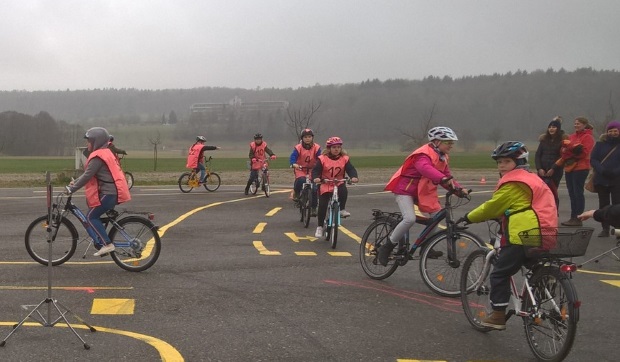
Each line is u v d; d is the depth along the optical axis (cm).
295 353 538
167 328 602
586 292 763
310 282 801
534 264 547
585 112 13262
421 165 750
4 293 722
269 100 16112
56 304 607
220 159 7744
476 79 16075
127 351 536
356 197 1997
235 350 543
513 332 607
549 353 521
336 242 1064
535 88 15000
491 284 570
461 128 13712
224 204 1756
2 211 1539
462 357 537
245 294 735
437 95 15375
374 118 14712
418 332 603
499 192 557
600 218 530
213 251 1014
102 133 859
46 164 6119
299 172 1377
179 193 2153
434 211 778
